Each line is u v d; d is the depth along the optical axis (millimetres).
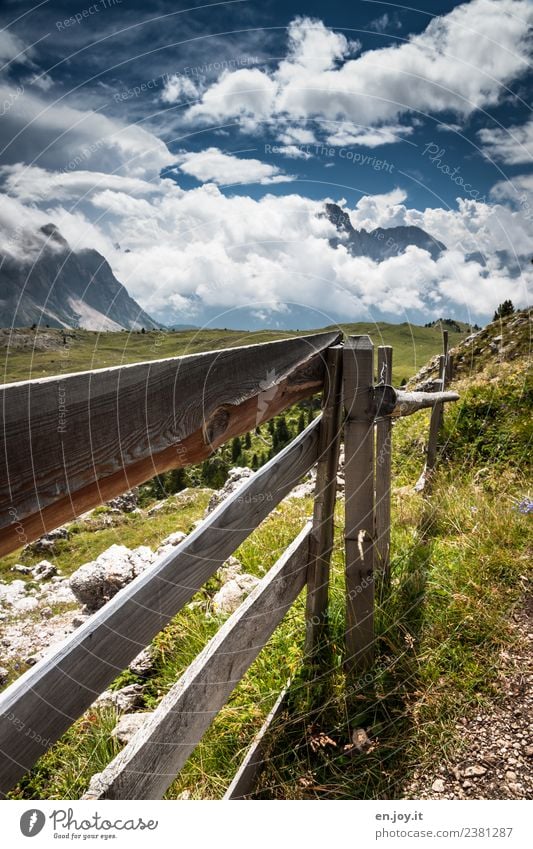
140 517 14320
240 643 2141
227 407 1738
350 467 3016
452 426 7852
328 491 3049
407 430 9625
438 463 7199
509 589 3656
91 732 2938
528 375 8289
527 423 7156
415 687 2924
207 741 2572
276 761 2527
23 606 7809
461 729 2691
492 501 5266
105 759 2697
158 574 1499
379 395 2945
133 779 1517
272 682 2936
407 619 3422
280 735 2619
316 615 3143
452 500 5328
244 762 2369
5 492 863
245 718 2709
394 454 8742
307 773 2426
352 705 2812
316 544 3055
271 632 2477
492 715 2748
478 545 4164
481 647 3176
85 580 5434
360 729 2684
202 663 1864
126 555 5586
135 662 3490
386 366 3967
